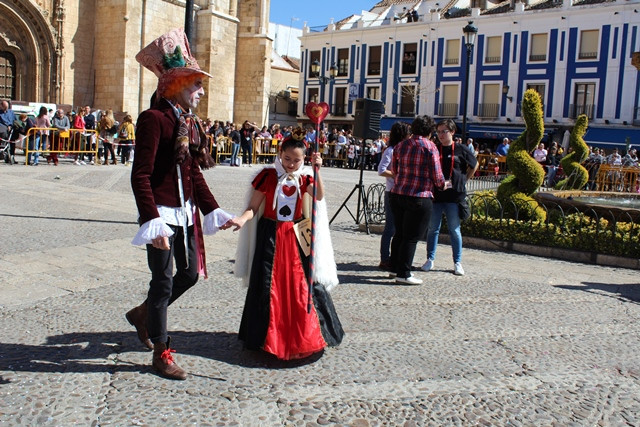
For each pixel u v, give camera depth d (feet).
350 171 88.48
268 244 13.66
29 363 12.75
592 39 119.24
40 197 37.93
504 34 128.26
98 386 11.81
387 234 23.45
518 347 15.30
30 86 79.00
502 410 11.71
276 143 90.84
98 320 15.94
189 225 12.76
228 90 98.37
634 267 26.16
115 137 65.10
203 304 17.83
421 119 20.67
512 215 32.45
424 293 20.29
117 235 27.78
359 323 16.63
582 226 28.89
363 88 148.97
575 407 12.00
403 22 146.82
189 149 12.76
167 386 12.00
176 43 12.29
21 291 18.34
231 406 11.27
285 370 13.11
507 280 22.80
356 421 10.94
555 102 123.65
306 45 157.28
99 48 83.82
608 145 117.29
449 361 14.11
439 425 10.98
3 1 73.41
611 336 16.55
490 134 129.90
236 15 101.50
